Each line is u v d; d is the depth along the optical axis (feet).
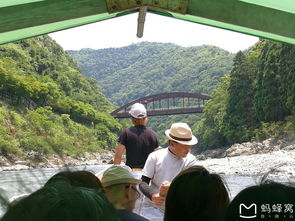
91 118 374.22
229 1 10.13
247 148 311.47
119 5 10.37
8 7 9.68
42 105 333.01
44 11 9.90
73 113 361.71
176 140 12.46
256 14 10.05
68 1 10.02
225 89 397.60
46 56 440.45
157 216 10.94
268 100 307.37
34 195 2.36
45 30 11.61
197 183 4.76
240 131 342.23
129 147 16.66
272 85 306.55
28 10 9.82
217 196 4.71
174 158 12.66
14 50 383.65
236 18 10.12
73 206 2.30
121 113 451.12
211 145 392.88
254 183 3.76
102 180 7.79
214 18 10.30
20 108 302.25
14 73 324.39
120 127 403.13
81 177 4.82
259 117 324.19
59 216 2.25
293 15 9.97
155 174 12.62
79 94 468.34
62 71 453.99
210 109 404.57
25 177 3.14
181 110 438.81
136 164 16.70
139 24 11.30
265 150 287.69
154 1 10.46
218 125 382.63
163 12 11.36
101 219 2.36
